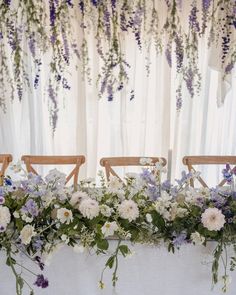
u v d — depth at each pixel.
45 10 2.51
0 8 2.46
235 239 1.12
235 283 1.20
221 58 2.62
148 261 1.17
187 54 2.64
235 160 2.32
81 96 2.72
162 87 2.77
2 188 1.10
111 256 1.11
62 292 1.19
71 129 2.82
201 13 2.57
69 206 1.09
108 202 1.13
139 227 1.10
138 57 2.69
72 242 1.07
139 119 2.83
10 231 1.06
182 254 1.16
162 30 2.62
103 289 1.19
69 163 2.24
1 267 1.15
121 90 2.71
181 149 2.88
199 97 2.80
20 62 2.59
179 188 1.20
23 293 1.18
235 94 2.80
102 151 2.89
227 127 2.88
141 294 1.20
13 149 2.81
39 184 1.14
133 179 1.20
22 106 2.73
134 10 2.54
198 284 1.20
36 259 1.10
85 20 2.55
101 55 2.62
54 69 2.62
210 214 1.06
